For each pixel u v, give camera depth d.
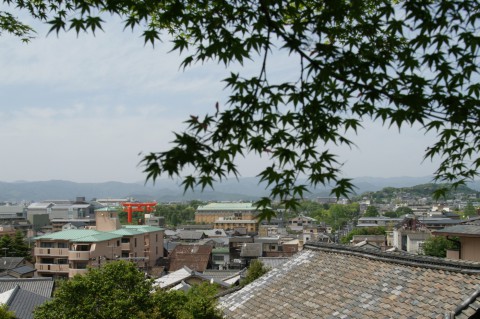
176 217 134.25
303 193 4.21
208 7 4.43
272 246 65.12
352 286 8.95
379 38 4.21
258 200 4.27
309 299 9.16
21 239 55.75
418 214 118.62
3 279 27.00
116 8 4.55
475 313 6.70
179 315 12.59
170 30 5.58
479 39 3.86
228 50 4.22
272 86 4.12
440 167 4.98
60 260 46.84
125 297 14.51
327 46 3.90
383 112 4.22
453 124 4.07
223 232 88.69
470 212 107.06
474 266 7.47
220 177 3.94
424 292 7.65
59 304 14.54
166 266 56.50
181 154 3.58
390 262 9.12
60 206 133.75
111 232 52.69
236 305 10.52
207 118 3.80
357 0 4.02
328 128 4.19
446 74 4.00
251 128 4.07
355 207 148.62
